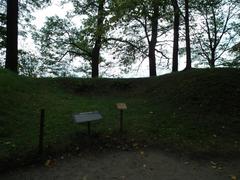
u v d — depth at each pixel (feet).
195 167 27.17
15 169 25.93
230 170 26.81
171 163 27.81
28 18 72.18
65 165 26.86
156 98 46.91
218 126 36.37
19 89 44.34
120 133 33.37
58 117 36.88
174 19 62.44
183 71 54.75
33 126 33.73
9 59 52.95
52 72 95.35
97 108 42.27
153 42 74.28
